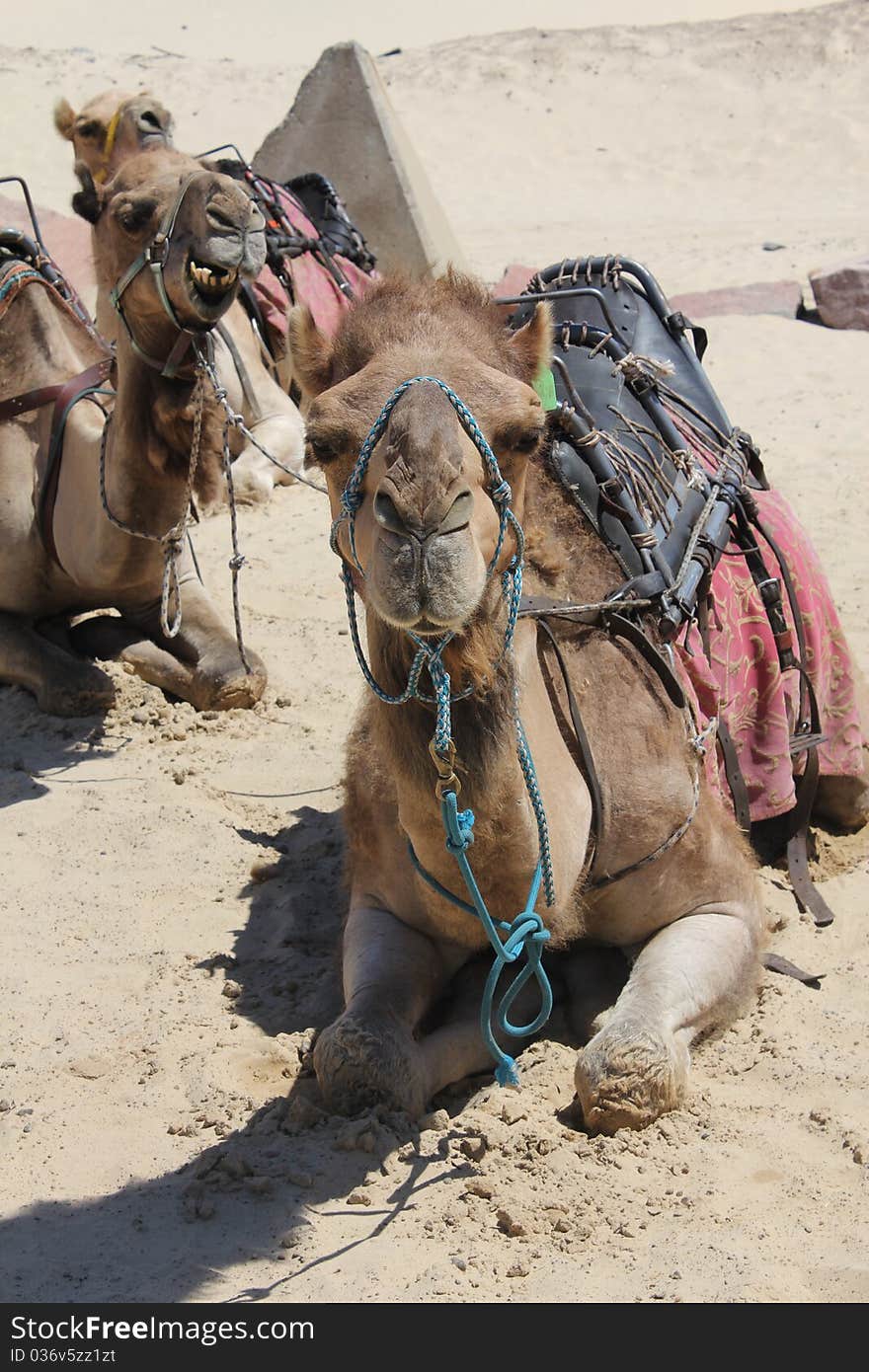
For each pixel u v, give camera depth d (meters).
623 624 4.52
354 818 4.48
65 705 7.27
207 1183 3.88
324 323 11.31
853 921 5.30
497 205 24.42
